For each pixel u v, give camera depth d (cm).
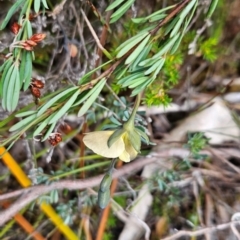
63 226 54
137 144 43
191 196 56
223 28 57
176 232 54
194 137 54
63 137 56
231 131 57
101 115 55
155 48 52
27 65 44
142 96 55
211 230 54
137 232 55
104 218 54
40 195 52
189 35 55
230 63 58
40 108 44
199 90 58
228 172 56
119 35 55
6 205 55
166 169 55
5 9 54
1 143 47
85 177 56
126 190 56
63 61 55
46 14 53
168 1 55
